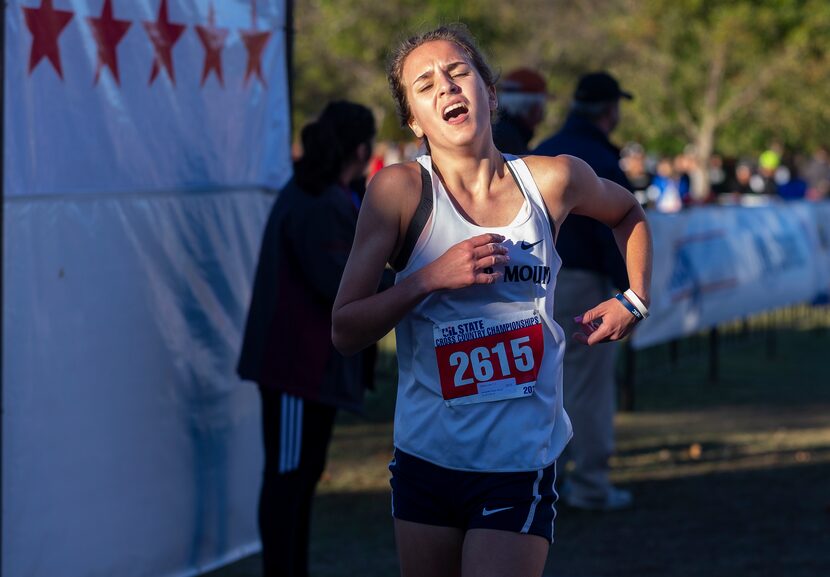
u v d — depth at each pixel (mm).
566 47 67125
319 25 62000
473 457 7988
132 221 12648
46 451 11617
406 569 8352
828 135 61844
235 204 14391
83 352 12039
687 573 14781
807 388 30000
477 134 7801
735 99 60375
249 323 13117
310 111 67062
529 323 8000
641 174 56375
